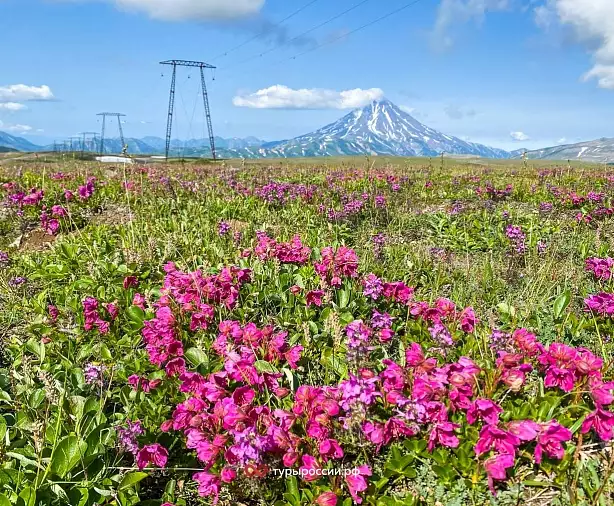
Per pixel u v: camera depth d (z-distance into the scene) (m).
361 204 10.79
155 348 4.27
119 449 3.22
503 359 3.47
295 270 6.48
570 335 4.95
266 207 11.82
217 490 3.00
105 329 4.96
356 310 5.38
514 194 14.46
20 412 3.60
